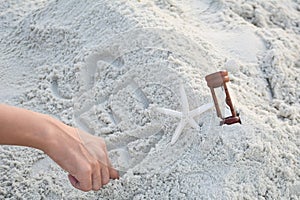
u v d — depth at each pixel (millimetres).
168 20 1448
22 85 1408
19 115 1037
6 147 1284
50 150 1059
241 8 1574
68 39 1443
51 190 1214
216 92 1193
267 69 1396
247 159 1181
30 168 1252
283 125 1264
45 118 1064
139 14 1424
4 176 1243
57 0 1542
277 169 1192
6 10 1612
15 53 1484
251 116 1240
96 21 1441
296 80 1395
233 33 1483
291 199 1180
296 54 1456
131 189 1183
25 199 1208
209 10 1559
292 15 1588
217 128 1198
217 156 1178
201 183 1160
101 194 1188
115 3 1456
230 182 1154
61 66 1407
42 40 1481
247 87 1341
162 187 1173
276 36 1483
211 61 1295
